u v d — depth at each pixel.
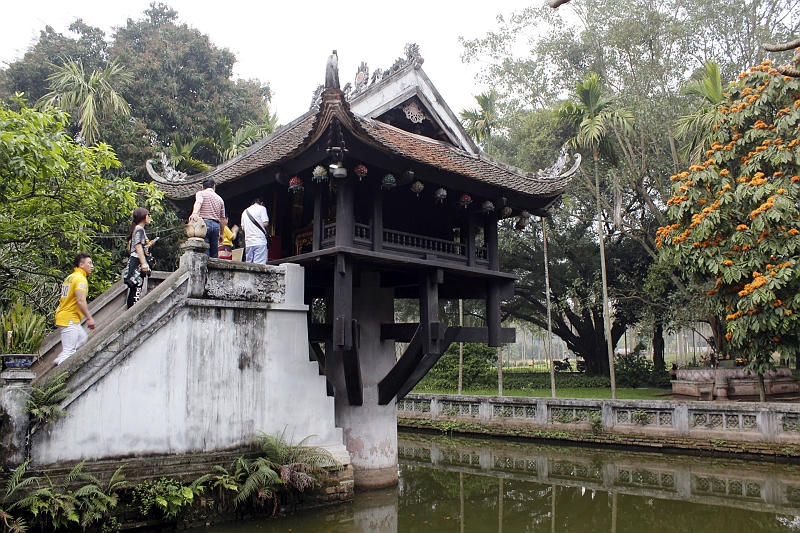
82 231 11.52
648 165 21.80
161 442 7.48
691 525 8.87
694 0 21.08
